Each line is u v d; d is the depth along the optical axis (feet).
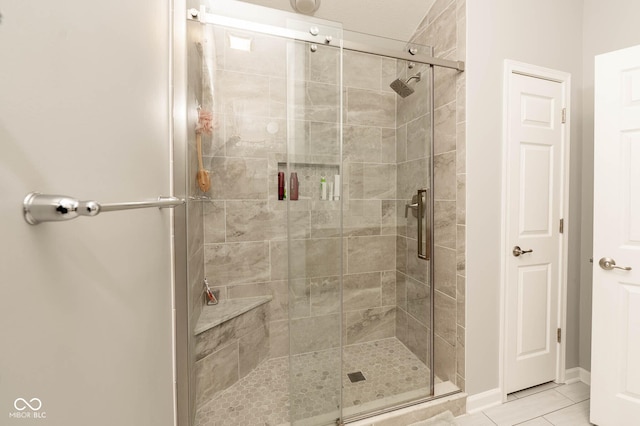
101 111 1.65
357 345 6.69
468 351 4.89
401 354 6.28
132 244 2.11
